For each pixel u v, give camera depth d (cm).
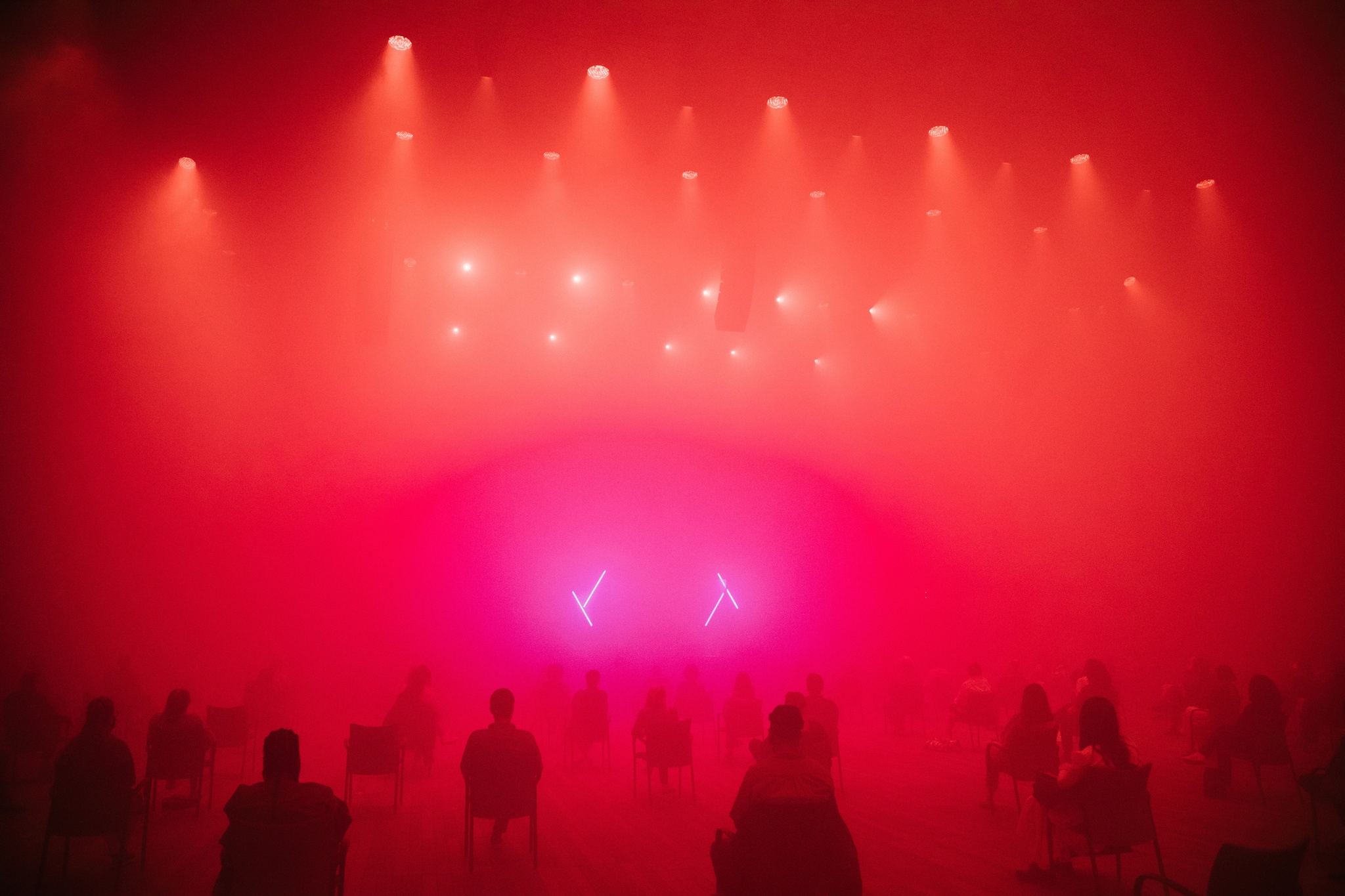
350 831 734
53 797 550
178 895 545
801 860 370
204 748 758
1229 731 831
